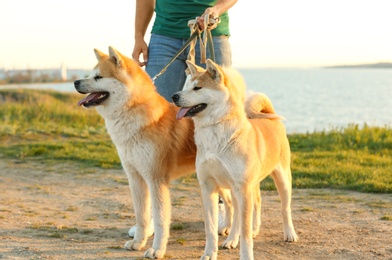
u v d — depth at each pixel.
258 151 5.22
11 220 6.82
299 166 10.36
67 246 5.66
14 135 15.77
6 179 10.02
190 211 7.50
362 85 117.00
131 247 5.63
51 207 7.74
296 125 28.14
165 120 5.61
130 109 5.48
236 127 5.05
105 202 8.12
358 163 10.69
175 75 6.78
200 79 5.10
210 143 5.08
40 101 22.50
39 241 5.82
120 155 5.64
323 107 43.16
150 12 7.23
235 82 5.59
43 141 15.11
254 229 6.16
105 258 5.28
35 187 9.28
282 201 5.94
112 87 5.49
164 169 5.52
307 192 8.66
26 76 78.88
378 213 7.18
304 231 6.32
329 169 9.91
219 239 6.15
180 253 5.54
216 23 6.54
